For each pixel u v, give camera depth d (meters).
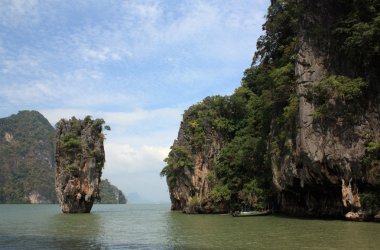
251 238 26.20
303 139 35.78
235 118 63.44
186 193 65.62
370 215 31.97
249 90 63.66
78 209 73.62
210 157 62.06
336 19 35.88
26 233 34.22
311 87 35.62
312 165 35.38
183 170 65.81
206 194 61.12
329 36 36.03
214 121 62.84
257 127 57.41
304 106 36.03
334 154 33.81
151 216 61.75
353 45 32.94
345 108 33.66
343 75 34.84
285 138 40.69
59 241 28.05
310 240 23.89
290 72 40.97
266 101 45.16
